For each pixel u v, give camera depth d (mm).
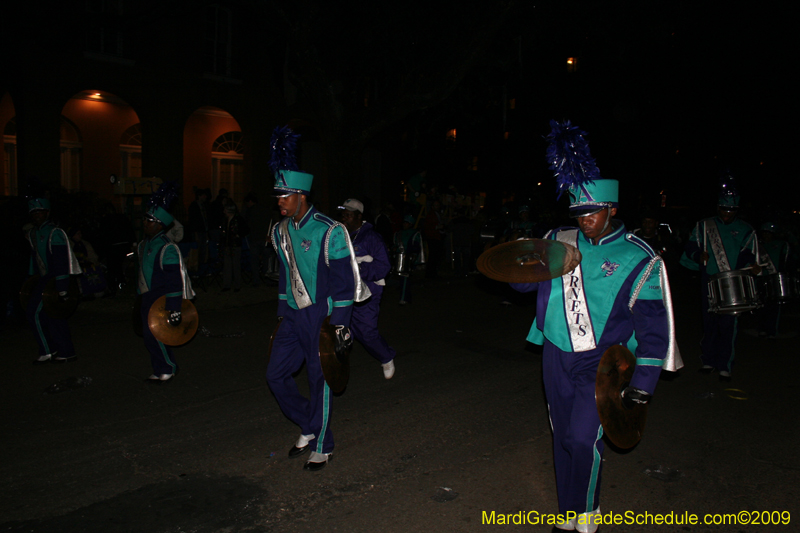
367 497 3867
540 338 3443
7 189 15914
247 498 3840
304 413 4434
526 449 4648
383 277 6129
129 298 10914
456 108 16500
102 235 10984
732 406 5668
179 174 16641
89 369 6547
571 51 13570
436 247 14992
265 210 12406
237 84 17688
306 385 6262
